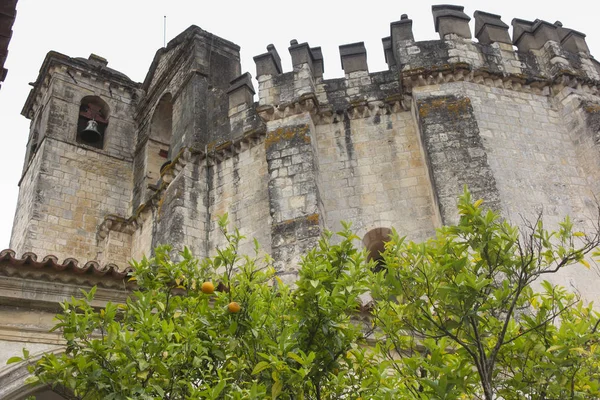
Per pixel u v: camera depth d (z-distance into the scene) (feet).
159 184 75.31
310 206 55.11
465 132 56.03
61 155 81.76
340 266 30.19
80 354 27.30
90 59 94.32
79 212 79.00
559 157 58.13
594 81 62.08
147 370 26.84
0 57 31.99
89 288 37.68
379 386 26.78
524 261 29.55
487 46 63.67
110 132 87.71
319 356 28.07
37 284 36.63
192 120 70.23
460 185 53.16
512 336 29.91
